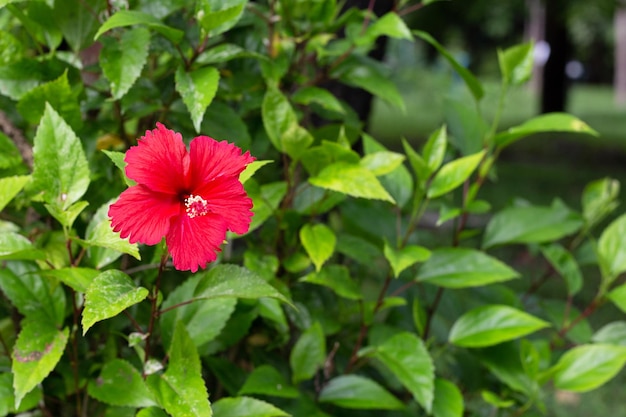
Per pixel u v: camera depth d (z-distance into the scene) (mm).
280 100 992
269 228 1081
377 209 1136
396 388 1171
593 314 2666
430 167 1041
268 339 1116
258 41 1098
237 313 1010
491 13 7969
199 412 850
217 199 787
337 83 1337
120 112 1033
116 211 773
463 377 1161
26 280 939
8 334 1029
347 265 1236
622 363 1059
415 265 1128
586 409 2107
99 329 1018
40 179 897
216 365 1028
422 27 6980
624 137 7324
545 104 7516
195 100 937
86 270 884
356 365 1097
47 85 937
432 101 8695
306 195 1050
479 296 1192
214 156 792
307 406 1011
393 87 1132
